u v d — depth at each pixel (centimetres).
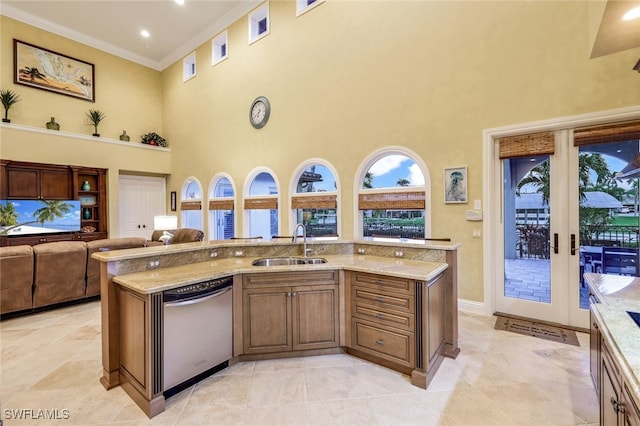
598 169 319
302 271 267
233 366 258
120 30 705
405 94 432
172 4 624
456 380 235
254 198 636
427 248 285
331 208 516
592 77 307
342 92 499
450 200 394
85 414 202
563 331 321
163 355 207
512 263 368
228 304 253
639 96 286
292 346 269
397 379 238
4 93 600
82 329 344
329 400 213
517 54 348
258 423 192
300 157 558
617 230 312
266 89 611
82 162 677
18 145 591
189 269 262
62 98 686
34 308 385
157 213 838
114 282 232
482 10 371
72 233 654
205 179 740
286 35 577
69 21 666
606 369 147
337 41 504
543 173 349
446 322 270
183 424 192
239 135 663
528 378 237
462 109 385
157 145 809
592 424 187
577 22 314
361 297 263
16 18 626
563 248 337
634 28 217
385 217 474
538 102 336
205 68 738
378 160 474
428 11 412
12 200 579
